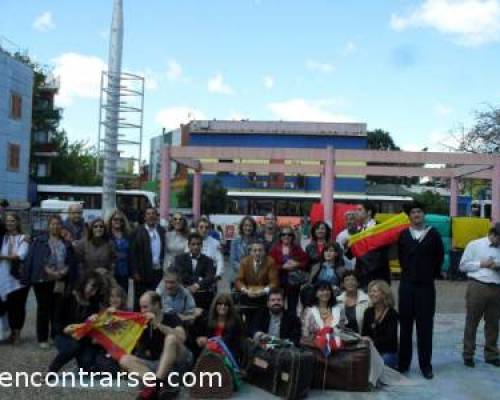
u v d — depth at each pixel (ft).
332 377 25.99
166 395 23.71
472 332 30.73
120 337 25.26
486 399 25.11
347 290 29.40
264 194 119.03
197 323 27.53
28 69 138.62
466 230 74.08
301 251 30.94
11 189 131.75
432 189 202.69
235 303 28.07
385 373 27.45
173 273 27.76
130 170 116.98
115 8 68.59
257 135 181.47
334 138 180.65
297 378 24.18
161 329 24.97
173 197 184.85
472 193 169.37
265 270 29.17
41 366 27.68
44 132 178.81
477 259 30.58
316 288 28.04
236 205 119.14
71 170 197.77
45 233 31.35
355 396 25.17
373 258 30.35
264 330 27.91
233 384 24.85
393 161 77.46
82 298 27.20
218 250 32.63
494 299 30.58
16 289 31.65
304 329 27.78
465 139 127.24
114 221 33.14
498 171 76.89
